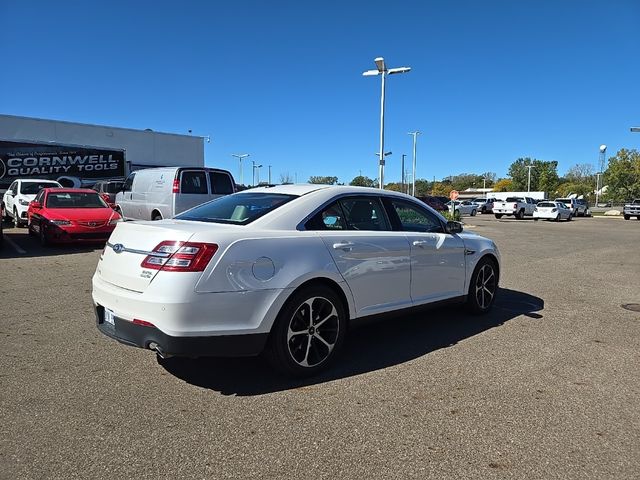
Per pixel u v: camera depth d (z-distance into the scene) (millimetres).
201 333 3596
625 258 12438
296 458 2957
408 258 5008
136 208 14539
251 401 3705
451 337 5367
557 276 9547
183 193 13203
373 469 2855
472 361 4621
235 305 3707
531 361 4645
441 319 6133
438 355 4777
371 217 4984
